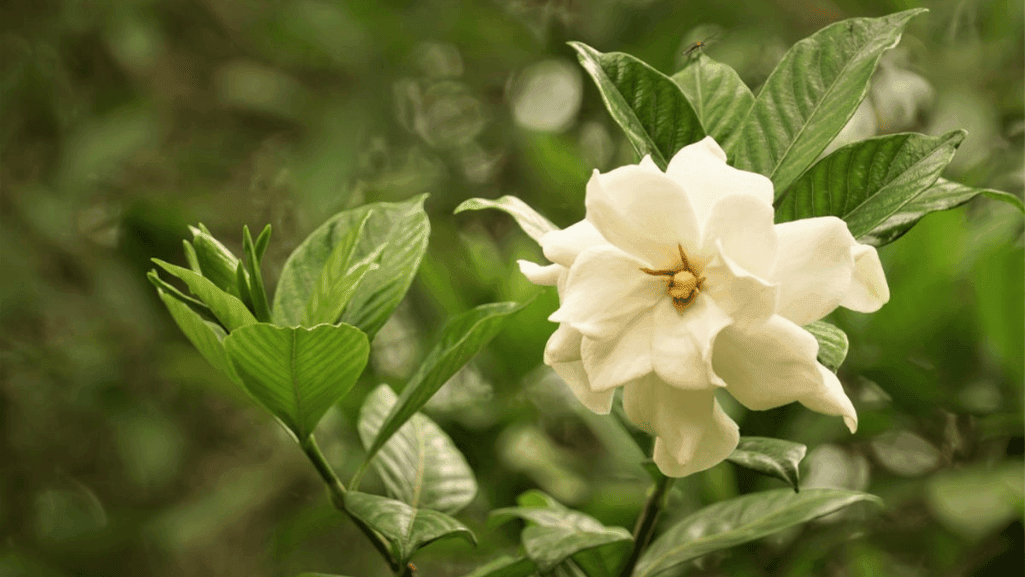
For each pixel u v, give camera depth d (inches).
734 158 34.2
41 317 60.6
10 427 61.4
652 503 34.8
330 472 34.4
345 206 57.4
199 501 57.8
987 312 39.7
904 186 33.4
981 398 40.4
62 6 61.6
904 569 45.6
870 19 34.4
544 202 55.1
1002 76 52.2
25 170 61.2
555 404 51.1
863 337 41.3
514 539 40.4
